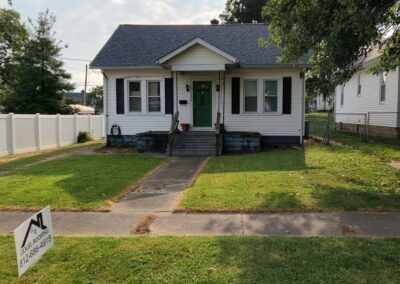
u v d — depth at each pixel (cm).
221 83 1802
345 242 518
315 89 1011
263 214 672
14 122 1711
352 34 814
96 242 532
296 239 532
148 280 420
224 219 649
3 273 443
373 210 682
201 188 860
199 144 1631
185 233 583
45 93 3234
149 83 1848
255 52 1828
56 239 549
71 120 2269
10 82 4097
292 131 1789
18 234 364
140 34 2052
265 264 450
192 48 1645
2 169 1243
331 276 418
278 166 1152
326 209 688
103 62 1809
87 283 418
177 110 1830
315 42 899
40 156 1592
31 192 850
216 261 461
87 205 746
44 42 3225
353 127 2527
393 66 982
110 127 1870
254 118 1803
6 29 4094
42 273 441
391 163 1169
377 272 426
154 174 1098
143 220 655
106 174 1070
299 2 879
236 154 1588
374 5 729
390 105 1964
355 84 2494
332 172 1024
